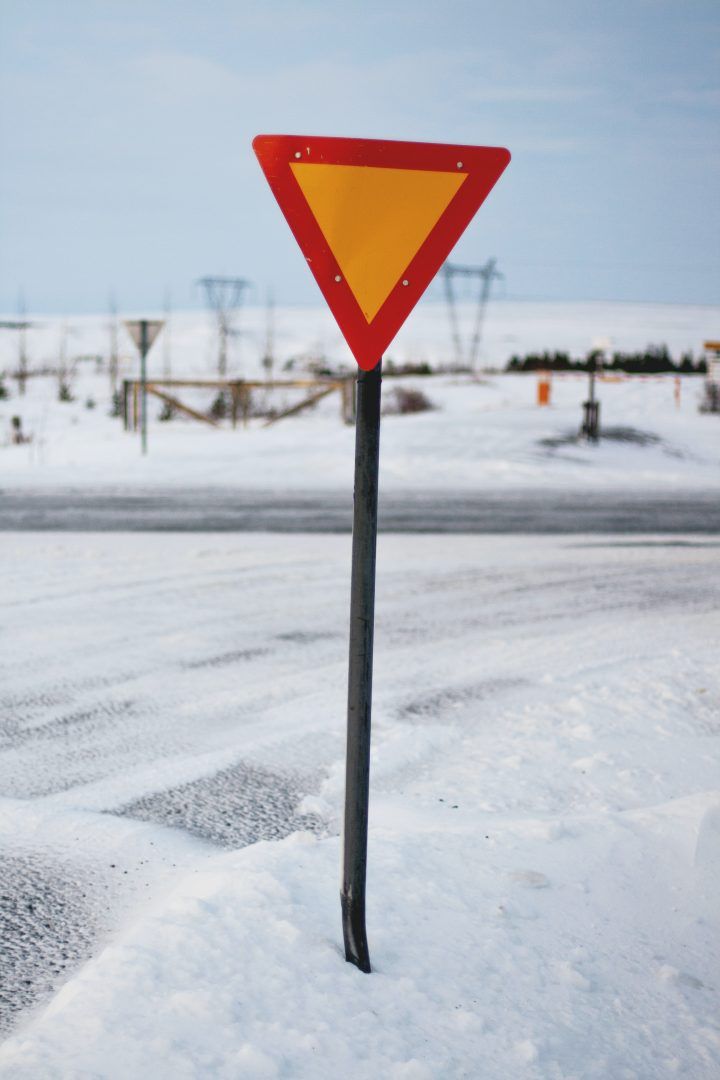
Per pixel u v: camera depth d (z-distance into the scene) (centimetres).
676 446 2975
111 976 278
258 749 530
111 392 4316
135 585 974
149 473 2155
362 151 279
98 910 354
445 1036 263
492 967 298
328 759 518
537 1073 251
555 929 323
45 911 352
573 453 2664
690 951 316
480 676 679
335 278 281
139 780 484
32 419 3434
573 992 288
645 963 308
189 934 299
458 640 786
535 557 1204
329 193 279
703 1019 280
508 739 546
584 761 507
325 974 285
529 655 739
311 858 362
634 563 1173
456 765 505
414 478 2188
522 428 2944
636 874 363
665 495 2009
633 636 805
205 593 945
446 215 283
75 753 520
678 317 13100
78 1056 245
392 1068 248
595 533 1430
